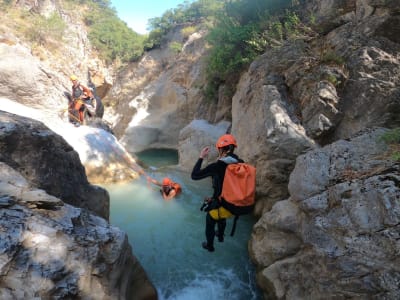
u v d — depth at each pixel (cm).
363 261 296
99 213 480
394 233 286
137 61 2512
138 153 1490
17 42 1209
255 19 1027
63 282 246
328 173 419
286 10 907
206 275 484
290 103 685
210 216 341
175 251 539
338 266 313
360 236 313
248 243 534
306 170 442
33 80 952
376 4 662
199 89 1486
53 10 1945
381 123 561
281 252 430
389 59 608
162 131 1622
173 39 2367
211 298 444
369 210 321
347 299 298
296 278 381
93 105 1020
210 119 1239
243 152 748
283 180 606
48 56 1472
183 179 891
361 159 412
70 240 275
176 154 1462
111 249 306
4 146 354
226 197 321
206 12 2223
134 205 702
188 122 1580
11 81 919
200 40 1820
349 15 730
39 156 389
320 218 365
